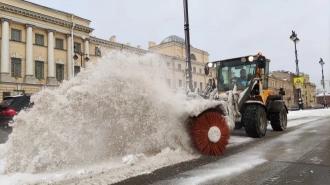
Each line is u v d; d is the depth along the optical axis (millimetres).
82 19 34812
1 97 26406
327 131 8477
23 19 28625
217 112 5141
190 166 4250
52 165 3818
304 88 87750
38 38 30469
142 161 4262
